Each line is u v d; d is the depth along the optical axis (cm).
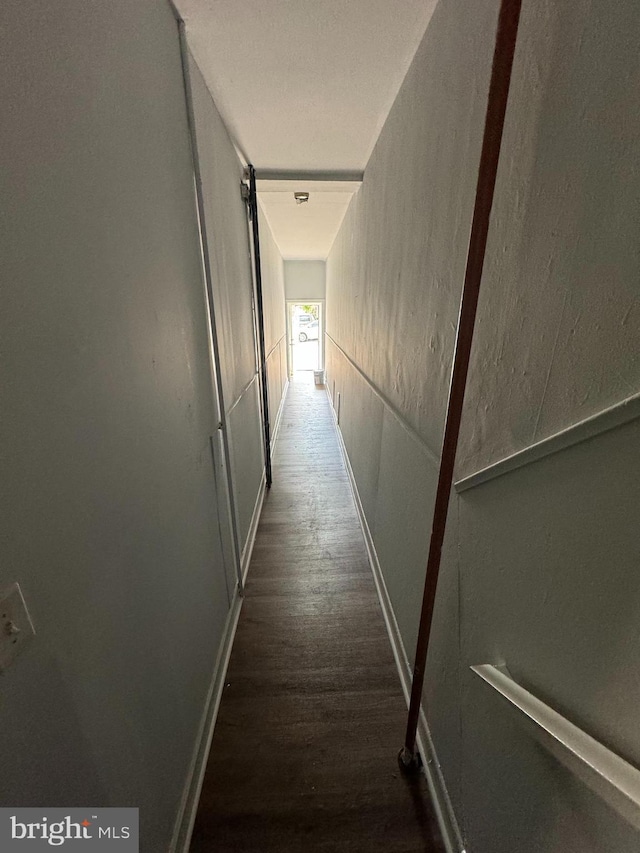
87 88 71
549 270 64
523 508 73
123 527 84
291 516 296
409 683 153
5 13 50
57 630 61
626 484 49
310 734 140
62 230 62
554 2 60
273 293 479
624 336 49
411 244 145
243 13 121
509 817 80
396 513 178
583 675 57
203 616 144
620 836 51
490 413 86
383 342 201
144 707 92
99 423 74
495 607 84
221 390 177
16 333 52
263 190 288
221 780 126
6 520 50
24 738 54
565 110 59
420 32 127
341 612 200
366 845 111
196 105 143
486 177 72
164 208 112
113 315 80
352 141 213
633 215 47
